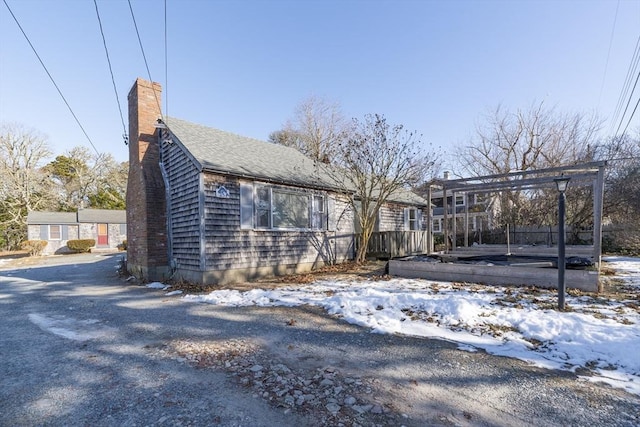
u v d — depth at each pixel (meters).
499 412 2.56
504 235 16.48
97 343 4.39
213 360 3.70
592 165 7.41
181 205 9.52
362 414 2.56
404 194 17.56
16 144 31.39
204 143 10.23
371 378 3.18
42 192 32.97
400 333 4.47
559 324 4.28
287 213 10.70
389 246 12.92
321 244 11.78
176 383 3.15
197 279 8.66
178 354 3.90
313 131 30.67
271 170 10.58
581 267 7.48
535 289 6.50
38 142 32.38
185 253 9.29
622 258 12.55
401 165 11.72
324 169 13.27
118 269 13.72
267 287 8.06
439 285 7.27
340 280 8.71
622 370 3.23
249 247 9.49
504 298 5.78
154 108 10.77
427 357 3.66
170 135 10.10
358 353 3.82
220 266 8.80
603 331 4.00
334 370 3.38
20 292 8.84
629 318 4.51
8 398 2.92
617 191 16.19
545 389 2.90
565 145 20.03
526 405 2.65
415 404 2.70
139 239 10.52
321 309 5.80
